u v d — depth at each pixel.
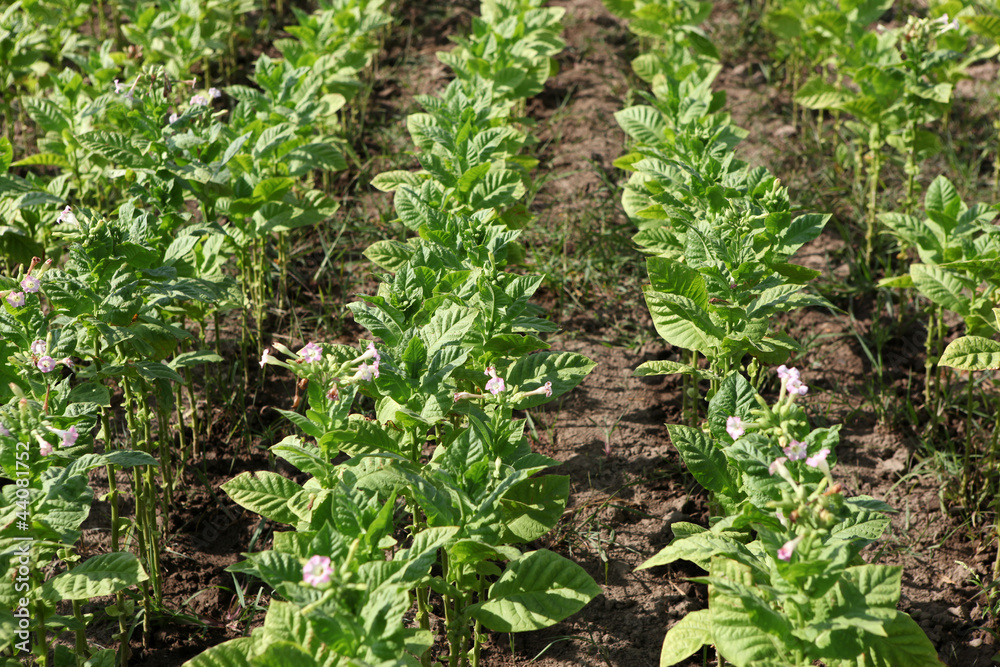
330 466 2.66
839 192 4.10
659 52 4.44
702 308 2.85
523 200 4.07
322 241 3.75
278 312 3.54
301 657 2.42
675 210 2.99
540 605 2.60
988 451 3.23
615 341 3.52
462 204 3.11
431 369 2.64
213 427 3.29
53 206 3.21
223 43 4.63
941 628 2.93
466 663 2.80
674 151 3.23
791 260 3.79
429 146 3.34
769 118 4.72
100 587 2.57
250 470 3.22
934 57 3.38
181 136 3.02
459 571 2.67
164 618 2.93
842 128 4.56
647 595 2.98
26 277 2.66
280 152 3.35
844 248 3.84
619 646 2.90
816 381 3.41
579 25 5.62
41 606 2.62
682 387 3.40
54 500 2.56
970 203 3.97
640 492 3.17
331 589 2.38
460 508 2.58
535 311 2.92
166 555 3.04
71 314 2.73
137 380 2.95
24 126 4.39
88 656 2.76
